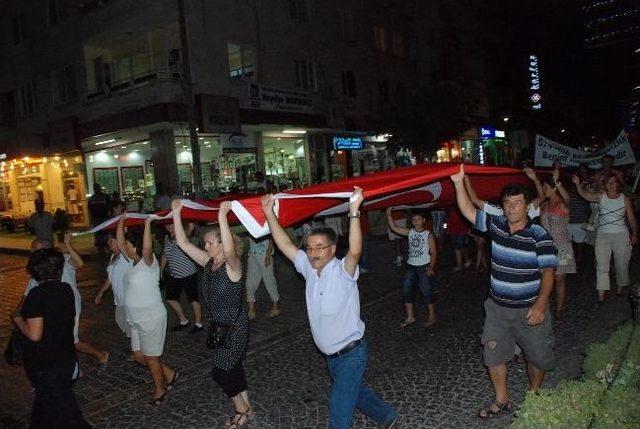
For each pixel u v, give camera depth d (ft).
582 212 32.53
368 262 36.78
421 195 20.77
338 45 83.76
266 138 74.02
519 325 13.79
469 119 111.75
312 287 12.22
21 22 78.48
